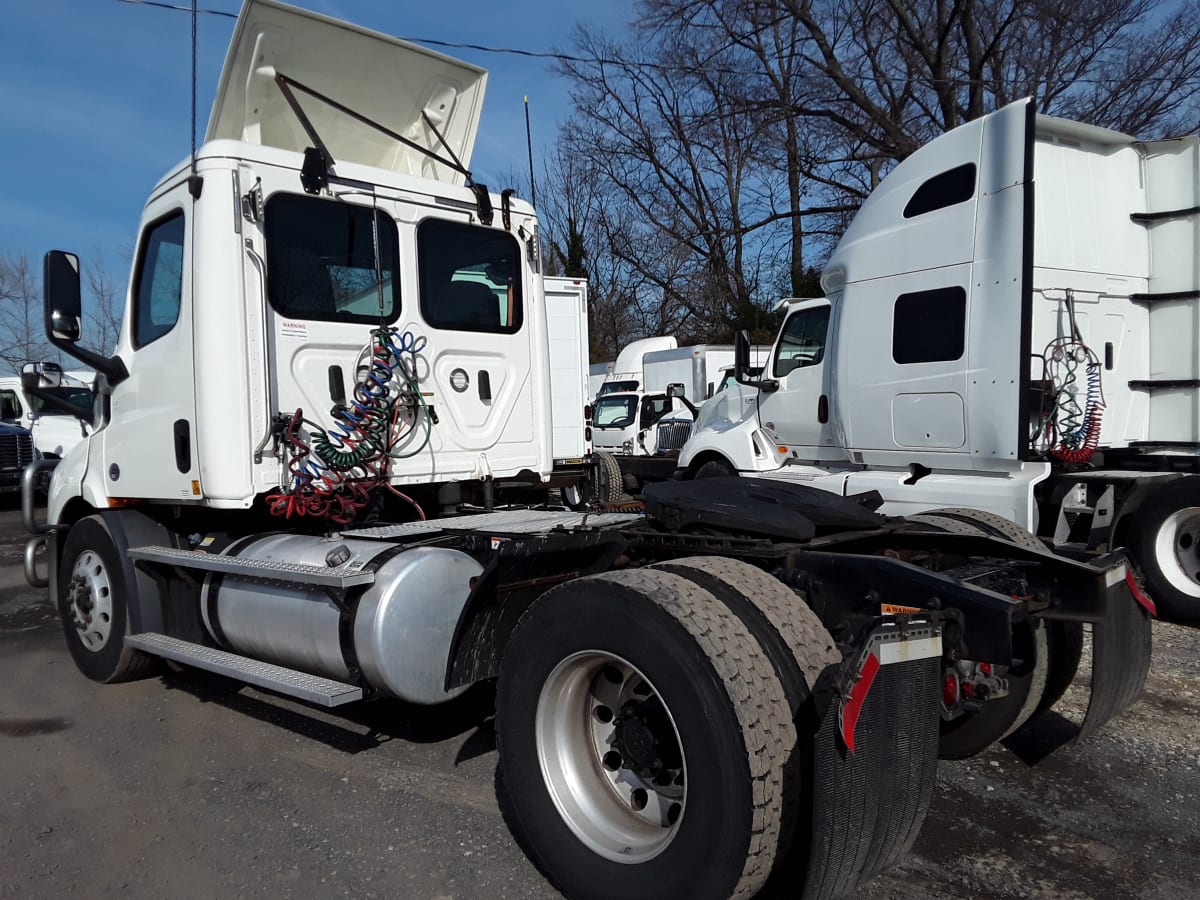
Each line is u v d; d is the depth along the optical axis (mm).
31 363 5320
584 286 11742
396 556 3805
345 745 4480
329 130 5156
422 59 5156
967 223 6758
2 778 4203
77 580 5355
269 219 4422
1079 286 7301
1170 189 7566
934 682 2664
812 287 25672
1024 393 6434
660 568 3000
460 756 4309
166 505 5191
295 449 4422
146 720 4879
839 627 3004
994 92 20406
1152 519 6398
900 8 20438
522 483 5398
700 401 16312
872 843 2533
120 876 3289
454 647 3471
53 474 5969
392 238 4844
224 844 3506
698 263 31688
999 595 2730
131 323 5023
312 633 3908
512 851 3396
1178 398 7551
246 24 4520
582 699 3057
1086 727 3305
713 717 2482
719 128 27078
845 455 8062
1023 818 3557
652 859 2678
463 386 5090
